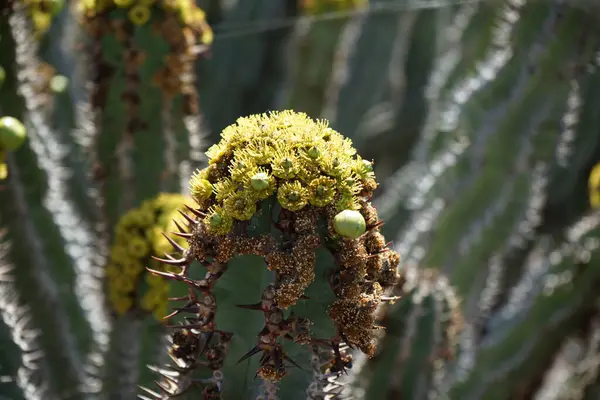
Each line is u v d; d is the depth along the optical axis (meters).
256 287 1.43
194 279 1.48
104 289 2.33
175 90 2.46
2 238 2.29
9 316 1.97
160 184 2.53
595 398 2.88
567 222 4.21
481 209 3.02
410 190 3.50
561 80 2.93
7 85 2.29
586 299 2.96
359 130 4.38
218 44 4.64
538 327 2.96
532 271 3.14
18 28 2.29
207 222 1.41
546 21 2.89
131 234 2.15
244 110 4.76
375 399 2.28
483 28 3.36
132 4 2.38
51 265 2.45
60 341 2.40
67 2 3.57
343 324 1.42
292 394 1.50
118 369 2.27
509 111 2.96
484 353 2.92
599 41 3.00
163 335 2.19
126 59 2.41
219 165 1.47
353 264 1.40
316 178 1.41
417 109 4.63
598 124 4.08
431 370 2.29
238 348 1.48
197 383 1.53
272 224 1.42
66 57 3.51
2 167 2.18
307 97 3.87
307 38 3.79
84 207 3.13
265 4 4.93
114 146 2.49
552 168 3.48
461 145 3.02
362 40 4.27
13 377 1.96
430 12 4.70
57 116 3.31
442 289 2.33
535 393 3.00
